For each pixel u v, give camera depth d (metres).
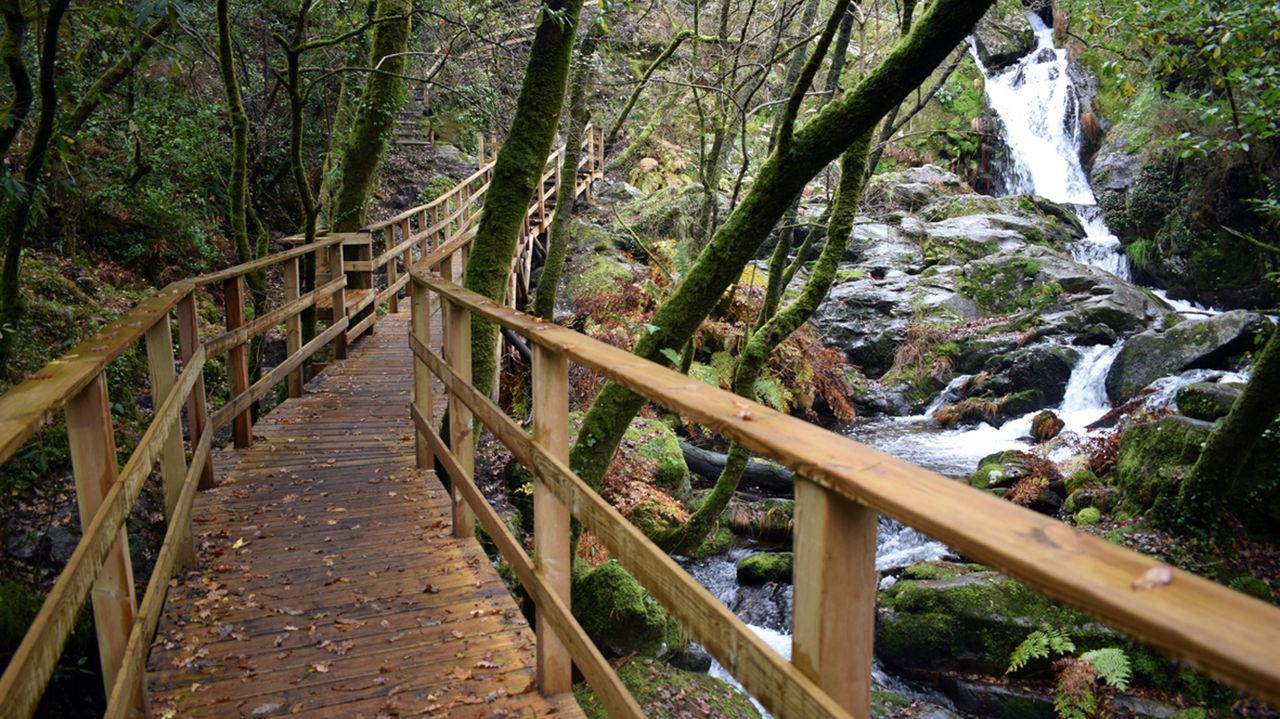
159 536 4.87
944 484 1.01
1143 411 9.70
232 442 5.78
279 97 12.44
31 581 4.08
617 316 10.60
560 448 2.44
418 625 3.17
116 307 7.86
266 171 12.71
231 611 3.27
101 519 2.00
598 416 4.41
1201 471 6.85
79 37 8.08
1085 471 8.38
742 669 1.34
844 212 5.30
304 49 6.94
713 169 7.79
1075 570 0.78
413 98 17.69
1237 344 11.08
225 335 4.95
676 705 4.74
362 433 5.92
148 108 10.38
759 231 3.84
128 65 7.06
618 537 1.85
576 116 6.85
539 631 2.62
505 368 9.02
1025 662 5.79
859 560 1.15
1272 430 6.84
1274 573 6.48
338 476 4.97
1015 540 0.85
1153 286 16.69
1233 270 15.30
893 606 6.50
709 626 1.45
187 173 10.56
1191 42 7.92
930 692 6.22
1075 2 8.15
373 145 9.81
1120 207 17.30
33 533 4.24
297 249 6.92
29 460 4.50
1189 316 13.20
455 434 4.02
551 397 2.40
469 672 2.82
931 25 3.25
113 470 2.19
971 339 13.30
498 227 5.32
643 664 5.06
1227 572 6.52
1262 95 6.52
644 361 1.88
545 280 6.88
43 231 8.19
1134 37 7.75
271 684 2.76
